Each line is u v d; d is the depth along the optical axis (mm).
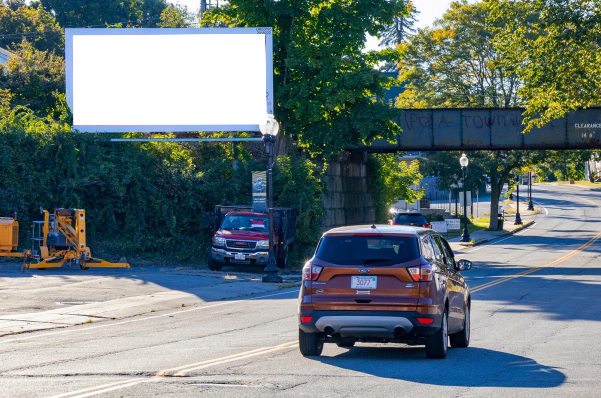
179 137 47438
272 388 9703
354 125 44438
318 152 47062
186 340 14609
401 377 10625
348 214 53406
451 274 13484
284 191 41281
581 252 49969
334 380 10336
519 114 53656
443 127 53812
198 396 9156
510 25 44438
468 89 76125
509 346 14078
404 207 93000
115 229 39094
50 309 20172
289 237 37344
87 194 38469
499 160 73312
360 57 46344
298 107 44812
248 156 46969
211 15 47719
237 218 35156
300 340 12484
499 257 46031
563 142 53531
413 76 78062
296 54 45125
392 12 46531
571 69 41781
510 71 44844
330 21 46031
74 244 32625
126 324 17672
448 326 12891
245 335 15359
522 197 137875
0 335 15484
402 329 11898
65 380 10227
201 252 39438
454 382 10234
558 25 41875
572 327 16891
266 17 46625
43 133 38500
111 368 11227
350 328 11992
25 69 54031
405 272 11961
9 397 9031
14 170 37344
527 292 25422
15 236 34781
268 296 24891
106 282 27156
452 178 75125
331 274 12133
